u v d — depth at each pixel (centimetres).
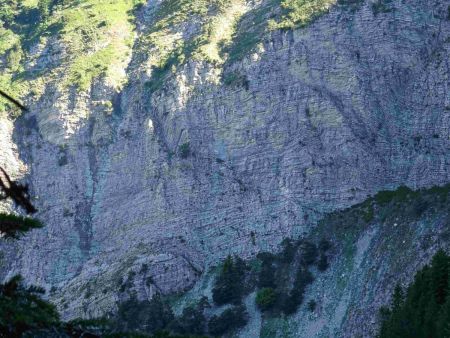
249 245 13338
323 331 11244
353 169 13775
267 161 14200
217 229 13800
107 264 14000
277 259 12862
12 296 2050
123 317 12519
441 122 14138
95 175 15400
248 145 14462
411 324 8925
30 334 1995
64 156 15600
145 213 14425
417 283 9425
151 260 13362
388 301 10844
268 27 15575
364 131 14188
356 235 12531
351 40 15050
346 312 11269
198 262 13475
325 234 12888
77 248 14588
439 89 14425
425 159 13788
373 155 13912
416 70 14788
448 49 14662
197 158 14625
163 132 15225
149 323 12219
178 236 13888
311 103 14488
